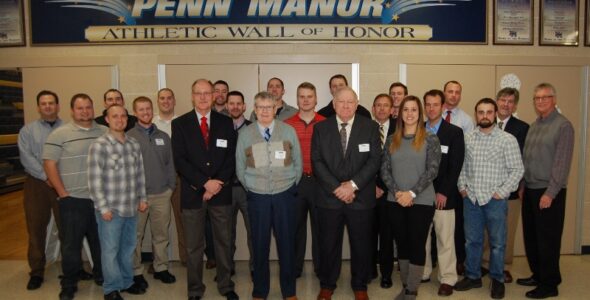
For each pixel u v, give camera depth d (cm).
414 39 482
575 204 500
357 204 329
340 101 326
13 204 805
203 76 481
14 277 416
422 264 327
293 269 338
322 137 334
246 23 475
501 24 484
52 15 477
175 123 340
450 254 360
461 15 482
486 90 489
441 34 483
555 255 353
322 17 477
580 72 492
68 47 480
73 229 350
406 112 326
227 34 475
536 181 356
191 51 479
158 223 392
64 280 356
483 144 348
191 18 475
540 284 359
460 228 402
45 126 388
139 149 352
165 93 425
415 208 326
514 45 487
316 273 409
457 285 371
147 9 475
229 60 478
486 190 345
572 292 369
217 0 473
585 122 495
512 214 409
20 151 385
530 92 491
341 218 335
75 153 346
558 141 343
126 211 335
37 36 478
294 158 338
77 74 482
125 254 349
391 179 335
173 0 474
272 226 339
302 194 386
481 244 365
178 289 380
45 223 396
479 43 485
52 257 436
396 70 485
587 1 489
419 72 485
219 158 336
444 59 484
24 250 509
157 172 385
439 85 487
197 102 335
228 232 345
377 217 387
